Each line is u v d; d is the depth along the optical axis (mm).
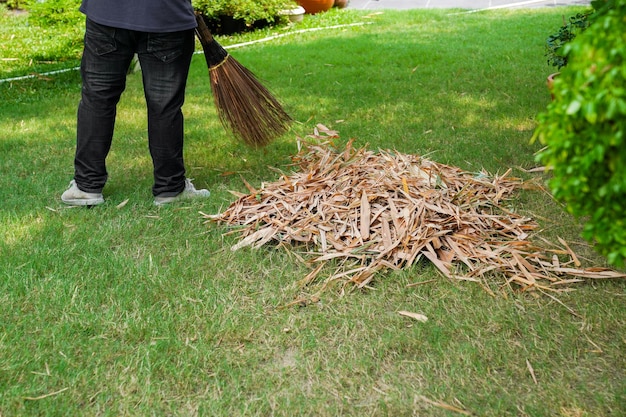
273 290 2846
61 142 4844
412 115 5281
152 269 3014
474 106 5488
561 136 1601
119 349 2467
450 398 2199
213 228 3410
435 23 10047
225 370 2354
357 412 2156
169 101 3525
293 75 6836
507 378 2295
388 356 2424
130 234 3340
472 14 10898
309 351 2459
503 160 4219
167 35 3408
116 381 2297
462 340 2502
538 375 2307
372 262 2961
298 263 3055
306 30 9836
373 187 3453
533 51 7547
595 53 1528
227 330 2551
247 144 3939
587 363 2361
